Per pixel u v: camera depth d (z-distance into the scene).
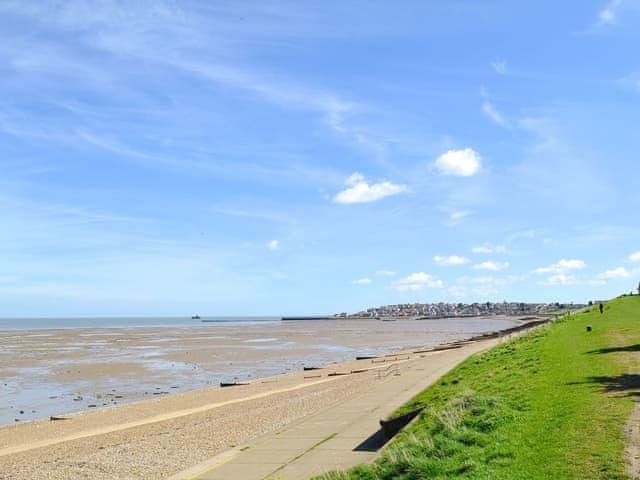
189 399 36.53
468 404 14.71
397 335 136.88
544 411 13.20
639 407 12.44
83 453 21.14
